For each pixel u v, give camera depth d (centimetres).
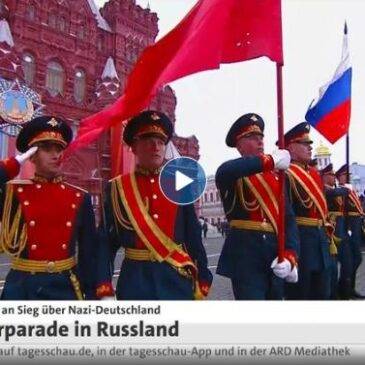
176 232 334
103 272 319
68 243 315
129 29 3462
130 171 372
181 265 323
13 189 316
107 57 3334
